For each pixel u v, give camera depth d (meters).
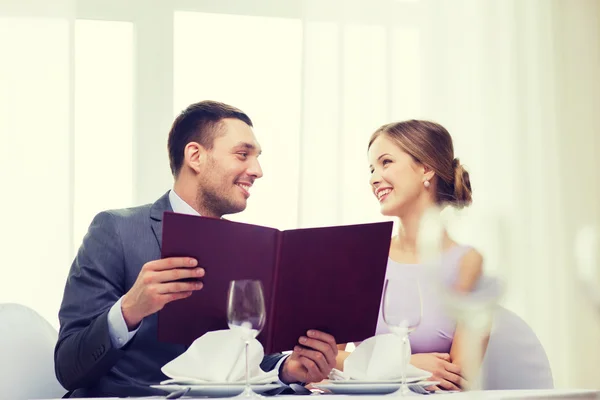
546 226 3.62
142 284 1.51
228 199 2.30
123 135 3.22
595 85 3.75
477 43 3.58
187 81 3.27
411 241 2.55
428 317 2.27
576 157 3.70
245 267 1.53
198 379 1.43
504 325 2.06
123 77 3.23
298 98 3.37
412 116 3.49
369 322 1.63
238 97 3.32
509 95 3.63
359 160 3.38
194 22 3.28
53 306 3.08
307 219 3.33
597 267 1.34
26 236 3.09
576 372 3.54
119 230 1.98
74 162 3.16
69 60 3.16
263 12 3.34
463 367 1.61
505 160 3.60
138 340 1.89
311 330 1.61
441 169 2.62
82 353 1.62
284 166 3.36
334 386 1.47
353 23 3.43
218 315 1.53
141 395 1.79
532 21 3.63
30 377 1.85
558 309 3.55
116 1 3.21
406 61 3.49
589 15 3.74
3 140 3.11
